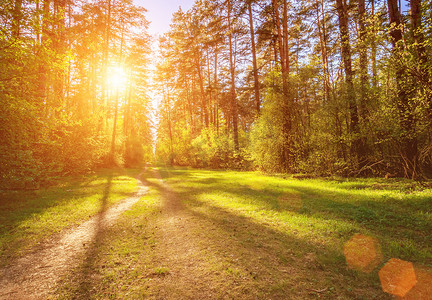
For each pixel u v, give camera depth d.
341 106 14.33
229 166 29.69
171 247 5.18
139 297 3.33
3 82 8.46
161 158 62.53
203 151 33.66
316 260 4.23
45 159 12.20
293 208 7.95
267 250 4.75
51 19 9.29
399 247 4.49
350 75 14.37
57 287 3.61
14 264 4.38
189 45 36.06
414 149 10.66
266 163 19.81
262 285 3.50
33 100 9.75
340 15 16.88
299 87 17.53
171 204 9.70
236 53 27.14
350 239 5.04
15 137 9.26
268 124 19.47
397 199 7.60
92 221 7.30
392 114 10.95
